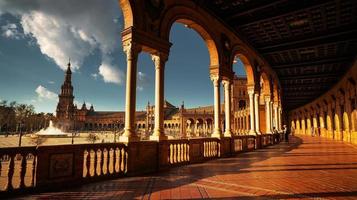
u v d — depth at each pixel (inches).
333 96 1111.6
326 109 1300.4
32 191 206.4
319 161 395.5
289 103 1859.0
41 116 4443.9
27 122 3959.2
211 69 494.3
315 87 1207.6
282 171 311.6
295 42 624.7
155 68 352.2
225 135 516.1
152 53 353.4
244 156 484.7
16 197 195.0
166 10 365.1
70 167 233.1
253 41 645.9
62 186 225.3
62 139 1925.4
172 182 252.1
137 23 312.5
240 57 627.5
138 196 200.2
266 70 789.9
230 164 377.4
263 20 512.1
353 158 428.8
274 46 659.4
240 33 585.0
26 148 205.3
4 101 3855.8
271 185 236.8
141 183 247.3
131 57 304.2
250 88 668.7
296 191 214.1
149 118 3964.1
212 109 3890.3
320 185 235.3
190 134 2876.5
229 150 499.2
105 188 226.7
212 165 367.9
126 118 300.8
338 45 629.9
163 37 355.9
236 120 2378.2
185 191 215.9
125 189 223.1
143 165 302.5
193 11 424.2
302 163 376.2
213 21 486.9
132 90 303.9
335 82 1052.5
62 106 4739.2
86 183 244.4
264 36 611.5
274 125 973.8
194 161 396.2
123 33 312.2
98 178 256.1
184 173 302.8
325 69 878.4
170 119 4124.0
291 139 1093.8
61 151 226.8
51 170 219.1
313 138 1180.5
